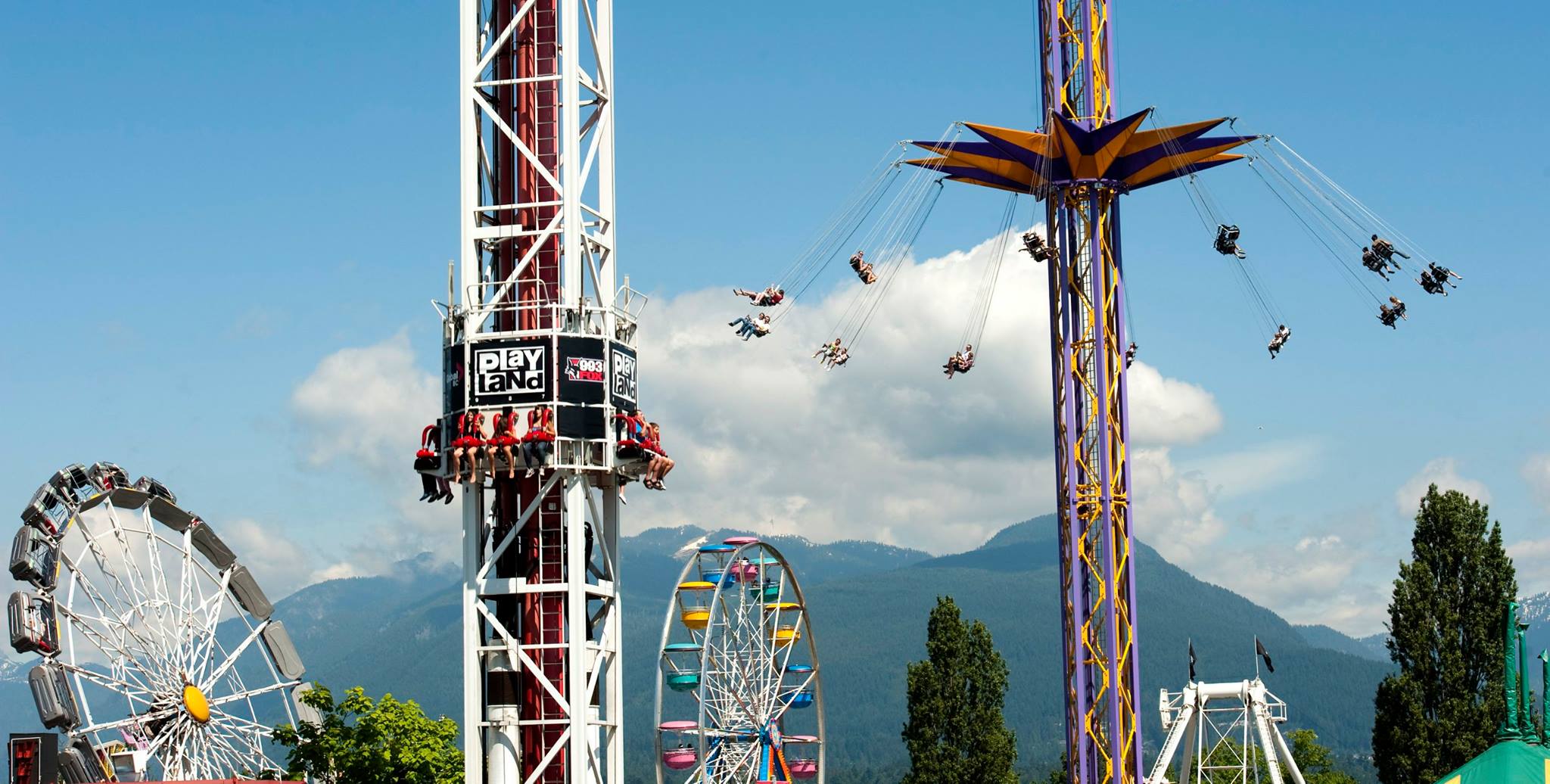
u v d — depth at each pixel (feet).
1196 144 335.47
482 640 284.41
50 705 373.81
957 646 504.02
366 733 392.47
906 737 503.61
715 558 416.87
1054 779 604.90
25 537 383.65
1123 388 346.13
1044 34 357.82
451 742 404.57
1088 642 342.03
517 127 292.61
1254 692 494.59
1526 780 216.33
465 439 273.95
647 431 286.46
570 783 271.69
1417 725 406.82
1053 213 351.05
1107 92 352.90
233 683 417.28
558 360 276.82
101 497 398.21
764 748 412.77
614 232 293.64
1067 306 348.59
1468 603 414.00
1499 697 403.75
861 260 324.39
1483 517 417.69
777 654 427.74
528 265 289.94
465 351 278.46
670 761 401.49
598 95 294.66
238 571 421.18
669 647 403.95
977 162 347.36
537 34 295.07
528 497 284.61
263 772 407.85
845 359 324.39
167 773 392.27
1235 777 525.75
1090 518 343.67
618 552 287.48
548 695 280.31
